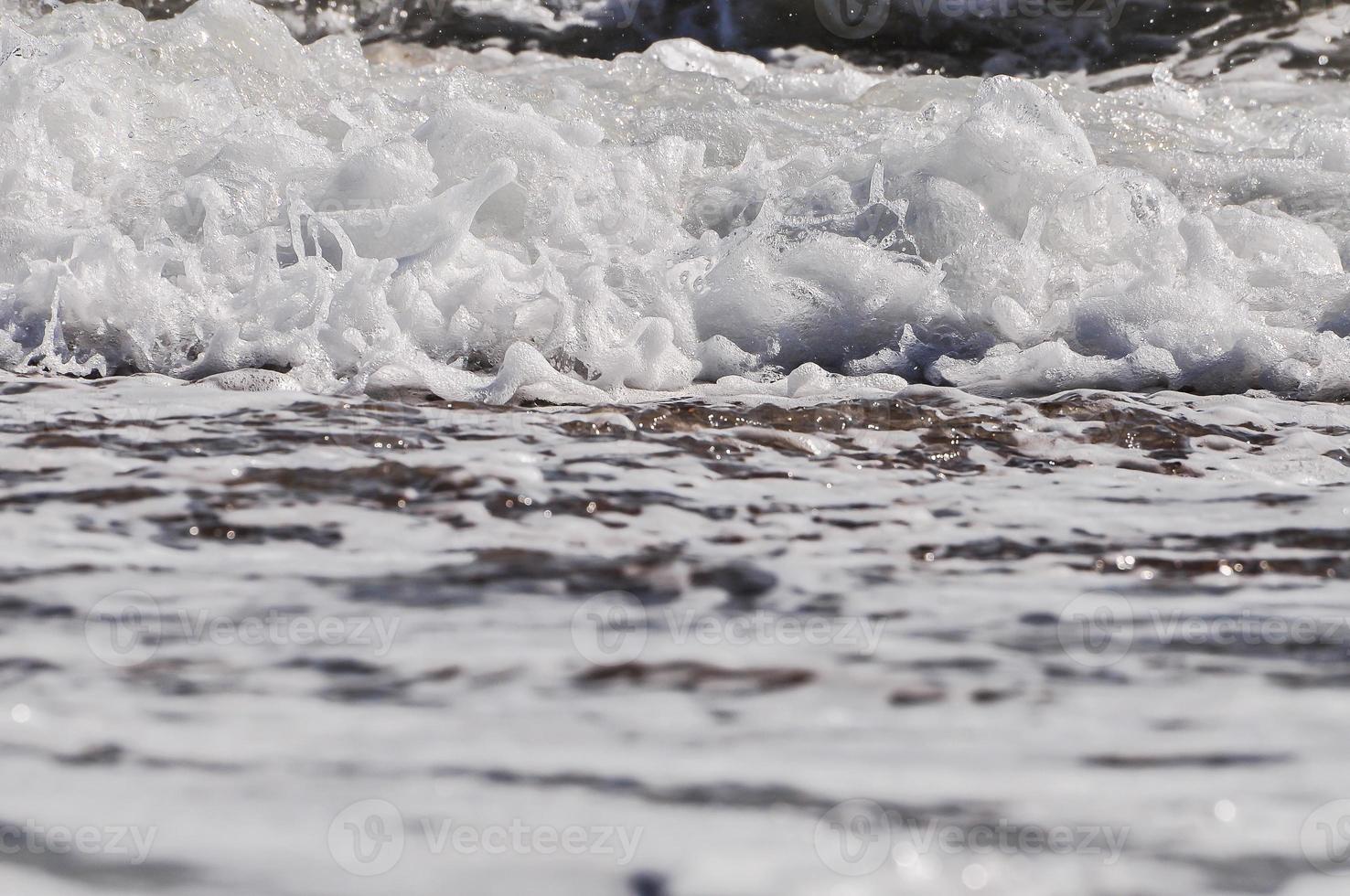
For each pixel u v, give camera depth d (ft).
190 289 40.52
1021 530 22.93
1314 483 27.48
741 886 11.43
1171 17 78.64
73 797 12.92
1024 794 13.17
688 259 43.55
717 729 14.73
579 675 16.22
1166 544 22.25
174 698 15.34
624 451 27.37
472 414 30.37
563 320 38.78
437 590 19.19
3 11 61.21
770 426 30.86
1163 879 11.55
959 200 45.78
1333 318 42.39
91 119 48.39
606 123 56.80
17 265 41.86
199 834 12.23
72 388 32.35
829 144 54.75
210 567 19.89
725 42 77.71
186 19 62.18
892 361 40.50
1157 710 15.33
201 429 27.63
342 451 26.18
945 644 17.44
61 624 17.46
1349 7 80.02
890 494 25.22
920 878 11.57
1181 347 39.65
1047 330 41.55
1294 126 66.44
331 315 38.75
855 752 14.14
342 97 60.34
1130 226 45.39
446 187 45.96
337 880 11.46
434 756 13.93
